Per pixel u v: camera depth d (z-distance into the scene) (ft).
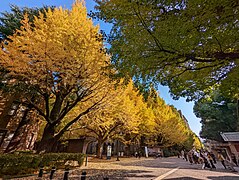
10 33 46.50
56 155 34.71
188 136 174.60
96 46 34.01
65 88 38.14
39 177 25.03
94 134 76.33
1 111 49.96
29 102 39.91
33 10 53.11
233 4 10.98
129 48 17.54
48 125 40.32
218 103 107.04
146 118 90.17
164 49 16.12
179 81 20.85
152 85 20.49
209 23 12.39
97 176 29.17
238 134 77.05
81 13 38.78
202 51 15.49
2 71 37.42
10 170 25.81
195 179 28.43
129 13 16.43
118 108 51.26
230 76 17.88
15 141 52.39
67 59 31.50
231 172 40.37
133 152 116.57
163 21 14.02
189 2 11.77
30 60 31.68
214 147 95.14
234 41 14.62
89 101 43.73
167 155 139.64
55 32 32.81
